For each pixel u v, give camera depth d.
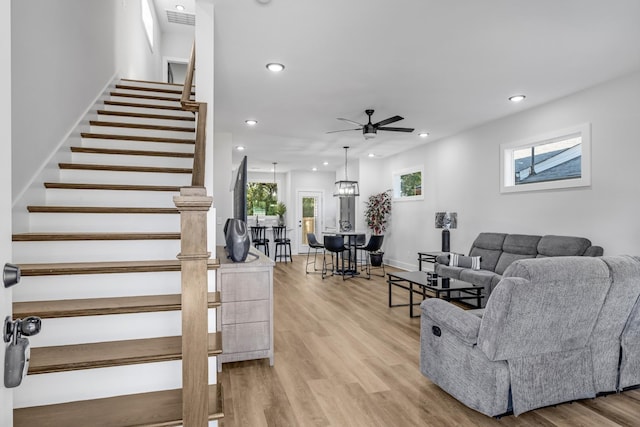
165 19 7.69
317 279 6.76
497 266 4.88
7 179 0.92
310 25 2.83
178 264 2.18
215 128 6.02
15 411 1.67
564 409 2.24
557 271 1.96
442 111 4.98
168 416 1.63
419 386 2.56
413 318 4.18
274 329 3.79
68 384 1.75
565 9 2.57
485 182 5.60
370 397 2.41
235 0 2.53
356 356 3.09
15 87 2.25
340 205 10.55
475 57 3.36
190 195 1.52
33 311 1.78
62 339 1.89
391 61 3.46
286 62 3.50
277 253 10.18
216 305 2.04
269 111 5.06
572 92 4.23
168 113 4.35
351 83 4.02
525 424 2.08
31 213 2.41
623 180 3.71
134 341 1.96
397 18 2.71
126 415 1.63
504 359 2.03
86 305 1.91
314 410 2.25
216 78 3.89
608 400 2.34
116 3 4.73
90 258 2.30
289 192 11.48
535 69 3.61
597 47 3.14
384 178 8.85
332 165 10.31
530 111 4.84
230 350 2.86
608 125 3.87
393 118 4.50
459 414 2.20
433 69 3.63
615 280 2.08
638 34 2.92
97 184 2.84
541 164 4.80
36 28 2.52
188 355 1.52
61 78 2.95
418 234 7.38
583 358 2.21
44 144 2.65
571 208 4.26
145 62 6.47
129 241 2.37
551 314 2.00
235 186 4.15
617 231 3.77
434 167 6.85
